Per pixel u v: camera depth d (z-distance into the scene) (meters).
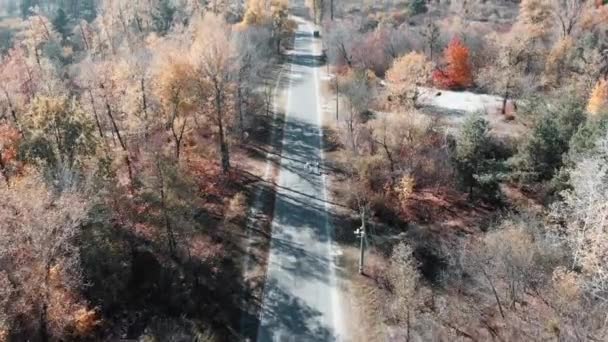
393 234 63.03
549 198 61.38
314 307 52.28
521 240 48.91
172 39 98.44
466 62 99.75
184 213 57.44
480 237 57.34
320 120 92.31
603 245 44.88
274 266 57.78
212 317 51.09
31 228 42.44
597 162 50.31
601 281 43.53
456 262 54.41
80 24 135.62
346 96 80.56
